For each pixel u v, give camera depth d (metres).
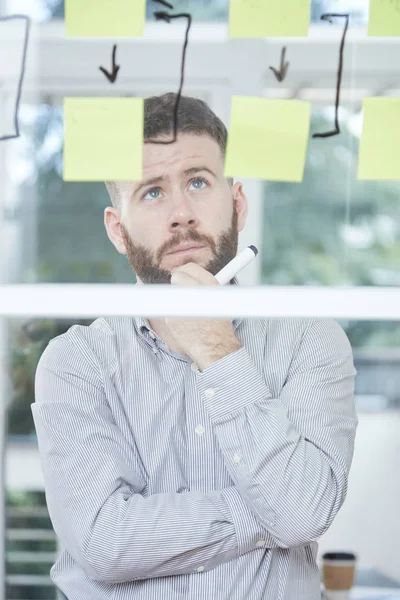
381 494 3.33
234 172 0.89
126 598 1.10
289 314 0.81
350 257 3.29
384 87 1.97
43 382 1.17
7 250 2.66
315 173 3.18
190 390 1.16
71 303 0.80
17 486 3.17
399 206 3.28
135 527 1.05
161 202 1.19
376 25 0.91
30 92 2.09
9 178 2.61
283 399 1.14
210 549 1.06
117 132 0.86
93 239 2.88
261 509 1.05
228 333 1.10
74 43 2.05
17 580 3.17
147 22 2.02
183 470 1.15
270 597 1.10
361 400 3.52
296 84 2.00
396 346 3.57
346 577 1.85
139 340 1.18
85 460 1.10
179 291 0.81
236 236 1.22
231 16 0.90
